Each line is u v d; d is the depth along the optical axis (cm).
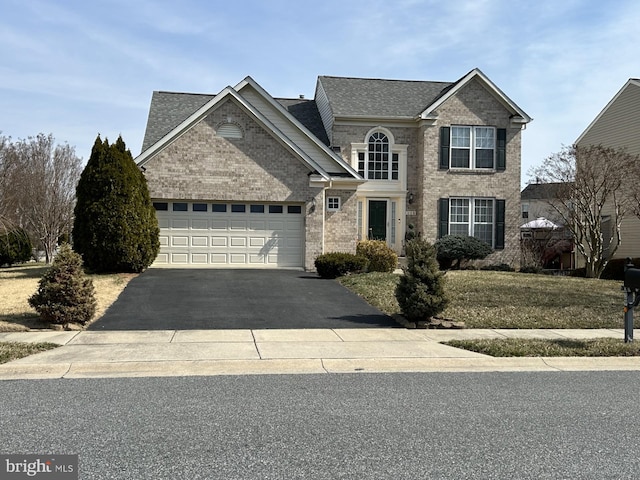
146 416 610
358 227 2602
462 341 1035
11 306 1278
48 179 3186
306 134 2255
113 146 1808
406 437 556
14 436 544
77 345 961
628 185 2494
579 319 1290
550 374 850
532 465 492
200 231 2016
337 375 820
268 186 2016
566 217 2872
